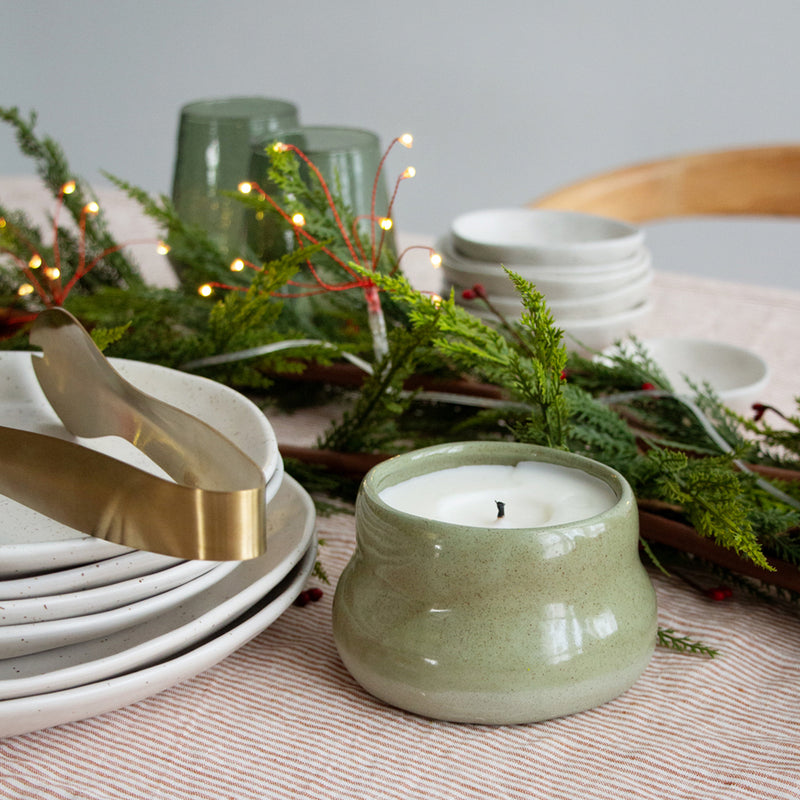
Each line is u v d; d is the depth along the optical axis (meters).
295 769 0.62
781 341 1.12
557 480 0.68
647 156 3.02
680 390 0.97
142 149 3.40
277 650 0.70
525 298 0.72
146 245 1.41
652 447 0.76
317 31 3.13
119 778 0.62
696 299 1.26
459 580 0.62
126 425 0.68
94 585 0.62
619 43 2.92
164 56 3.27
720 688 0.68
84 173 3.45
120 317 0.91
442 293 1.05
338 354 0.85
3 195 1.57
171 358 0.86
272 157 0.83
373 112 3.18
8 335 0.93
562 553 0.62
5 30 3.30
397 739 0.64
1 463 0.63
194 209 1.11
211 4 3.17
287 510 0.73
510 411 0.81
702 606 0.74
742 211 1.83
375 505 0.64
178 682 0.64
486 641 0.63
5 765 0.63
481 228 1.09
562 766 0.62
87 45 3.30
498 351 0.76
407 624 0.64
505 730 0.64
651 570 0.78
